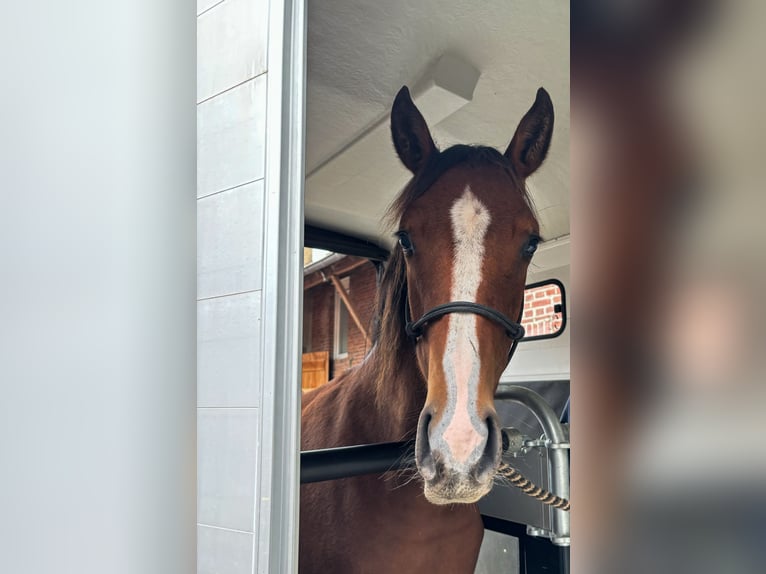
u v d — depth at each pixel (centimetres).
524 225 173
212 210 140
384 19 179
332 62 186
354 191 191
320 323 207
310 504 197
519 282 173
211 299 138
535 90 172
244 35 136
